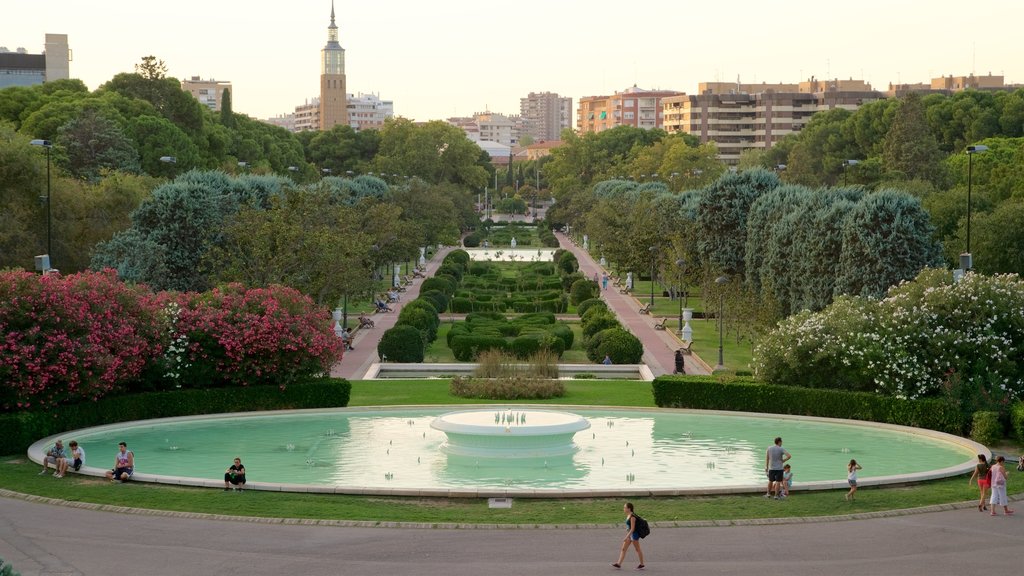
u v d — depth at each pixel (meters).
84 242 74.44
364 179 120.31
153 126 113.12
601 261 132.88
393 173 179.50
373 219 89.75
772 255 69.75
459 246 165.50
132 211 74.62
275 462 37.25
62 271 72.81
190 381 46.44
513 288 103.69
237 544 26.73
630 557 25.89
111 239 72.19
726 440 41.50
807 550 26.55
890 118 147.00
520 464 37.25
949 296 45.09
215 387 46.81
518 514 29.91
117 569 24.64
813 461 37.59
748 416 46.12
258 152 156.00
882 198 62.69
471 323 73.88
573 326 81.31
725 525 28.97
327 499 31.34
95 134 100.44
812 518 29.58
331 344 48.69
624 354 62.78
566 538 27.59
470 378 53.09
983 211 80.94
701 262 85.00
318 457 38.22
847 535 27.95
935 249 64.00
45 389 40.12
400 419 45.88
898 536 27.83
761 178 84.38
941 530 28.41
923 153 120.50
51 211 72.12
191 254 71.25
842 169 149.38
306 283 65.56
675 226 90.38
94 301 42.41
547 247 164.00
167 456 38.12
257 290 48.69
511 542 27.17
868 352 44.19
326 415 46.72
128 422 43.22
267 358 47.31
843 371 45.78
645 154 174.88
